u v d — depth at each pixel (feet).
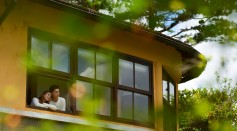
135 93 37.45
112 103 35.17
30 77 31.22
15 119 28.94
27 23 30.89
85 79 33.55
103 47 35.12
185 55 41.01
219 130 9.95
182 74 45.83
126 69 37.06
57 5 29.48
